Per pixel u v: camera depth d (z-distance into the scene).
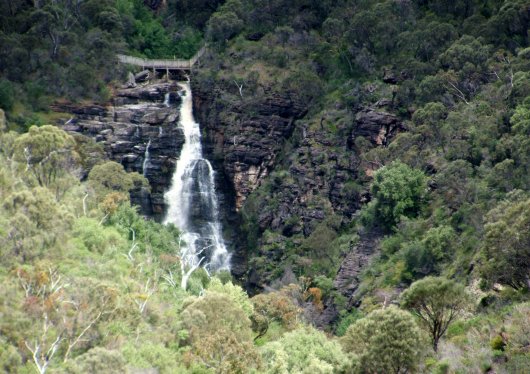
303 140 125.25
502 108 109.19
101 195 104.88
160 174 130.88
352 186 117.69
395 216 104.88
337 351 72.00
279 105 130.38
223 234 128.38
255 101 130.50
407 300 70.00
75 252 84.06
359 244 107.12
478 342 66.69
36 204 83.25
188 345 72.12
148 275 87.19
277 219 120.69
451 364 63.56
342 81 131.00
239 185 128.38
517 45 123.88
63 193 98.25
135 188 120.25
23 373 60.22
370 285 99.75
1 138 101.00
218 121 131.25
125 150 129.50
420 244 95.62
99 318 68.88
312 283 108.88
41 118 127.06
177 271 94.38
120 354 61.94
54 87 131.50
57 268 75.50
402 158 112.19
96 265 82.31
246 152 128.38
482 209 93.81
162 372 66.50
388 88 125.25
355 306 99.12
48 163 97.69
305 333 76.75
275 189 123.81
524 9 123.81
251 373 67.88
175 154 132.38
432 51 126.88
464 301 69.81
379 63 130.62
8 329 63.53
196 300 76.88
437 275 93.00
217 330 72.12
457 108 114.56
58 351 64.62
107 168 108.19
